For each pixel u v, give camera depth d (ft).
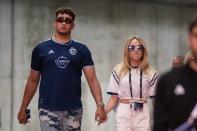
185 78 19.63
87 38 75.66
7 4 70.74
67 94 33.83
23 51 71.36
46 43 34.17
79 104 34.37
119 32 78.02
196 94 19.51
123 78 37.19
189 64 19.76
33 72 34.91
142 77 37.09
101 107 35.45
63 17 33.99
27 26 71.56
